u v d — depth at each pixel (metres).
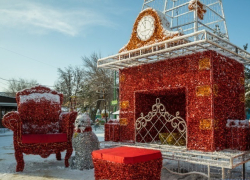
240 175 5.34
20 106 6.66
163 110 6.75
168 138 5.84
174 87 5.47
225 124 5.14
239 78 5.97
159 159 4.27
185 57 5.32
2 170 5.85
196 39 4.80
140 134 6.38
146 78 6.10
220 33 6.00
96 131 19.02
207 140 4.80
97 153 4.39
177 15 6.24
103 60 6.46
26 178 5.14
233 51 5.24
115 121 7.10
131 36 6.09
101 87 25.89
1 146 10.40
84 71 28.84
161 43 4.93
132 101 6.46
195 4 5.14
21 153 5.73
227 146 5.05
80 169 5.76
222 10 6.24
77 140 5.90
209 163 4.25
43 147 5.83
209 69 4.91
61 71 30.88
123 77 6.73
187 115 5.16
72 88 30.48
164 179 5.03
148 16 5.75
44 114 6.88
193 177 5.14
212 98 4.82
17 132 5.70
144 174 4.03
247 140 4.84
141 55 5.32
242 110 5.98
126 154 4.11
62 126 6.60
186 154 5.16
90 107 27.55
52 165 6.36
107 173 4.21
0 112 22.61
